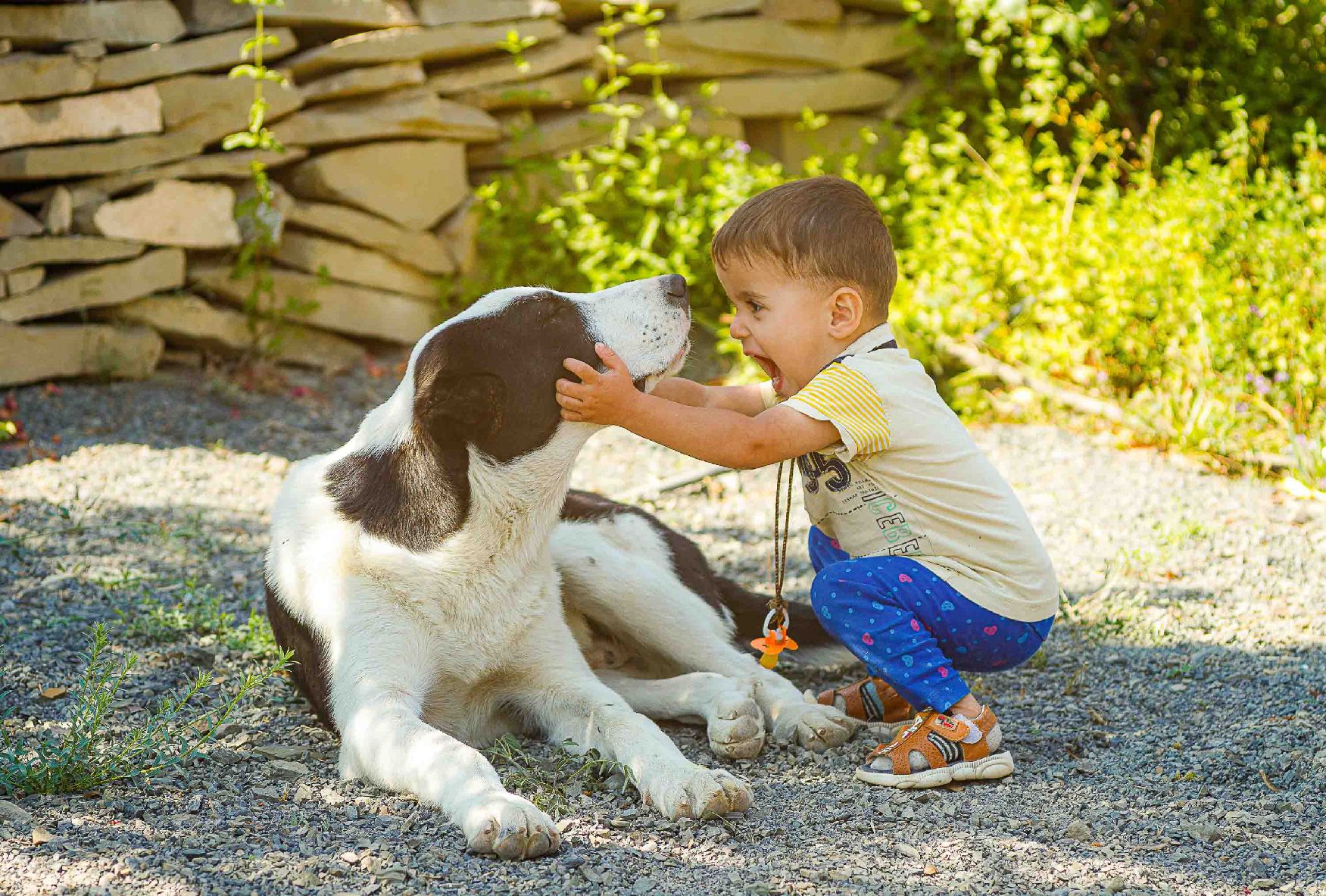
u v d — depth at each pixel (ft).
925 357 25.66
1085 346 24.86
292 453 22.81
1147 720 13.03
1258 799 11.07
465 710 12.83
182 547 18.25
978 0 28.22
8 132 22.56
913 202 28.55
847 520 11.97
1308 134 26.53
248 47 24.08
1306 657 14.39
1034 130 30.50
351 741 11.25
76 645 14.62
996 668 12.25
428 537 11.85
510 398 11.59
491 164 28.12
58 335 23.72
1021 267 26.17
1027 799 11.11
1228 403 22.38
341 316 26.45
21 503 19.42
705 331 27.48
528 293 11.98
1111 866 9.77
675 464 22.93
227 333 25.35
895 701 13.16
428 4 26.45
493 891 9.29
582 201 27.20
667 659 14.29
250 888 9.20
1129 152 30.40
